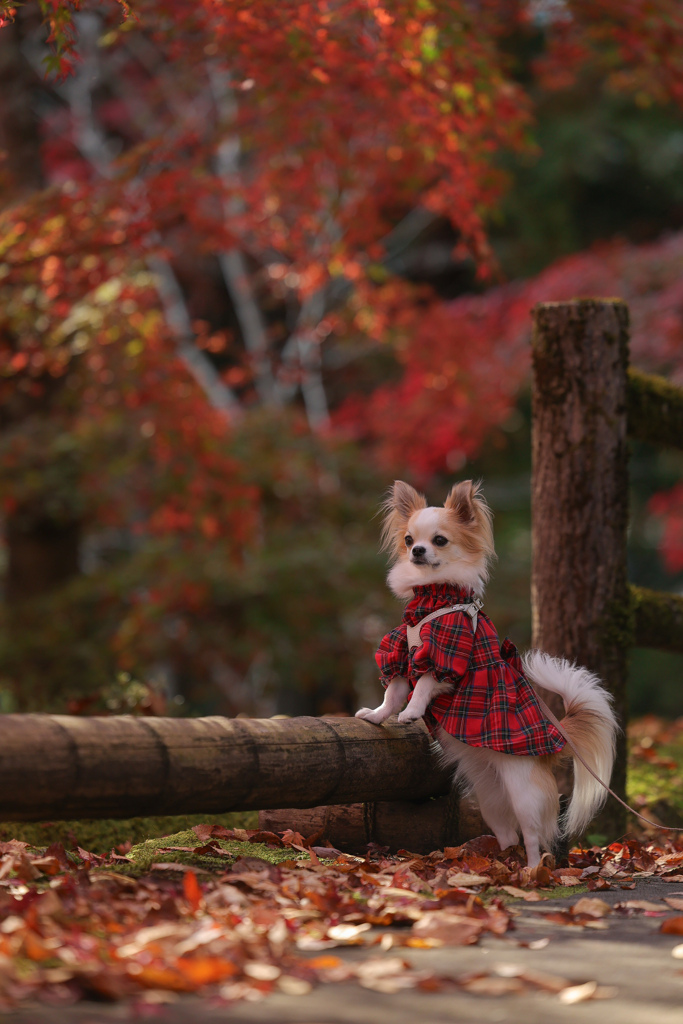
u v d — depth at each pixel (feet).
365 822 15.94
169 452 34.65
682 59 26.58
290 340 52.13
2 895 10.93
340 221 32.89
